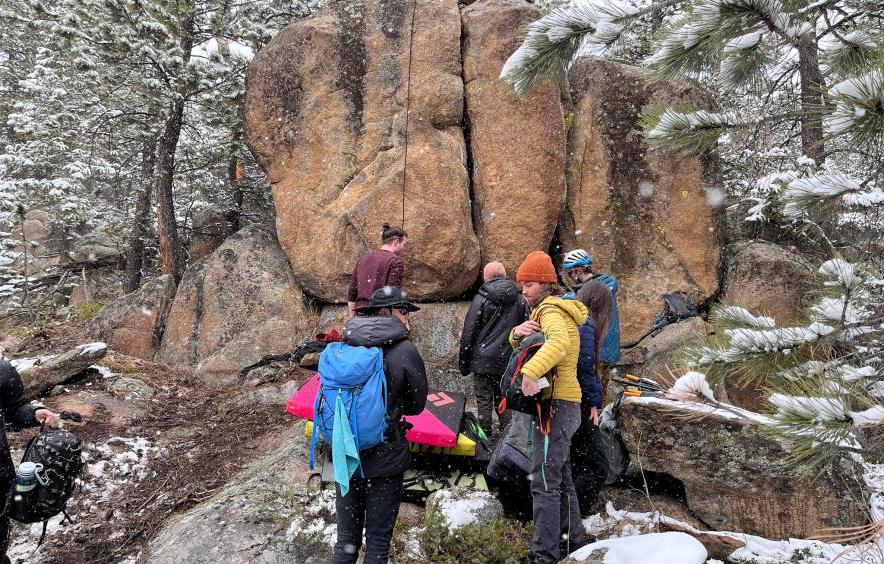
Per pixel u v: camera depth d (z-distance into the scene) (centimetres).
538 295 331
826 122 207
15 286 1038
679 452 406
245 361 668
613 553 307
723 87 286
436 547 353
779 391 233
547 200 695
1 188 971
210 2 781
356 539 296
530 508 396
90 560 369
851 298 278
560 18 261
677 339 643
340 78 709
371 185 689
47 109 906
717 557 365
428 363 654
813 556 352
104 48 676
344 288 695
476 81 705
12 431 496
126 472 464
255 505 386
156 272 1077
